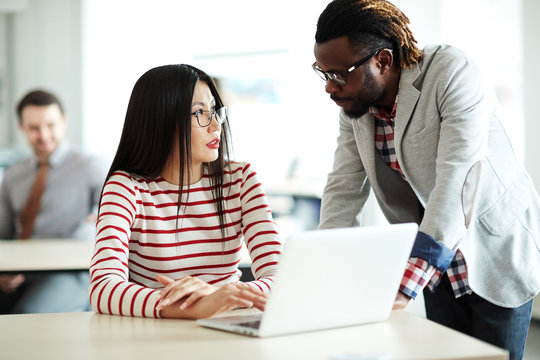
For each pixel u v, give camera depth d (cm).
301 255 116
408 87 171
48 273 291
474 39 446
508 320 178
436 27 419
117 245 154
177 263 166
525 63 425
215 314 134
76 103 528
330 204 193
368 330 125
